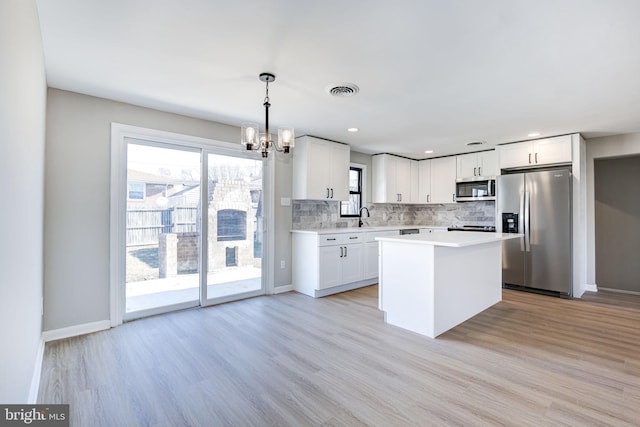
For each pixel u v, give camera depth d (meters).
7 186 1.20
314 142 4.57
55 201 2.83
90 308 3.03
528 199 4.58
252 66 2.43
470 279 3.45
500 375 2.25
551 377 2.22
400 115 3.60
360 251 4.82
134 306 3.38
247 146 2.56
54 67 2.46
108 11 1.78
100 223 3.08
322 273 4.30
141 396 1.99
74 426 1.71
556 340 2.87
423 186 6.32
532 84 2.74
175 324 3.24
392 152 5.73
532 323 3.31
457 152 5.69
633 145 4.35
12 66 1.22
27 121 1.61
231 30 1.96
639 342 2.82
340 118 3.71
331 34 2.00
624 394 2.01
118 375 2.24
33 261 1.96
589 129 4.16
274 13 1.79
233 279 4.12
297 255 4.60
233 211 4.11
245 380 2.18
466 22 1.86
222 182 4.01
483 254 3.71
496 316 3.54
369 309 3.77
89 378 2.20
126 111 3.24
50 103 2.82
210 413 1.83
